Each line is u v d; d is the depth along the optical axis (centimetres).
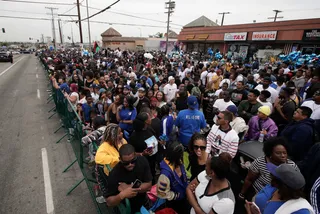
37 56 4734
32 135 675
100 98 690
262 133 404
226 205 207
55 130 718
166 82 924
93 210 378
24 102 1054
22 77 1856
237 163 383
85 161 467
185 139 418
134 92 704
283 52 2092
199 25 3512
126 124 502
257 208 214
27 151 574
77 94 725
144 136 366
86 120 623
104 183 307
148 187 261
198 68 1309
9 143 618
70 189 427
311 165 264
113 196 233
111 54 2859
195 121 421
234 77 884
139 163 257
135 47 5253
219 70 958
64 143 625
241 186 366
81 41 2605
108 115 568
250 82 796
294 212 180
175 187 273
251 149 375
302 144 338
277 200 200
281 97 531
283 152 271
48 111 918
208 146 386
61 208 380
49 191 421
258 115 429
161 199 287
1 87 1394
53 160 532
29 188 428
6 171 482
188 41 3425
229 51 2709
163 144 411
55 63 1584
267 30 2211
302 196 187
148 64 1594
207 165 232
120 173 247
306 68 1033
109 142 318
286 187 185
